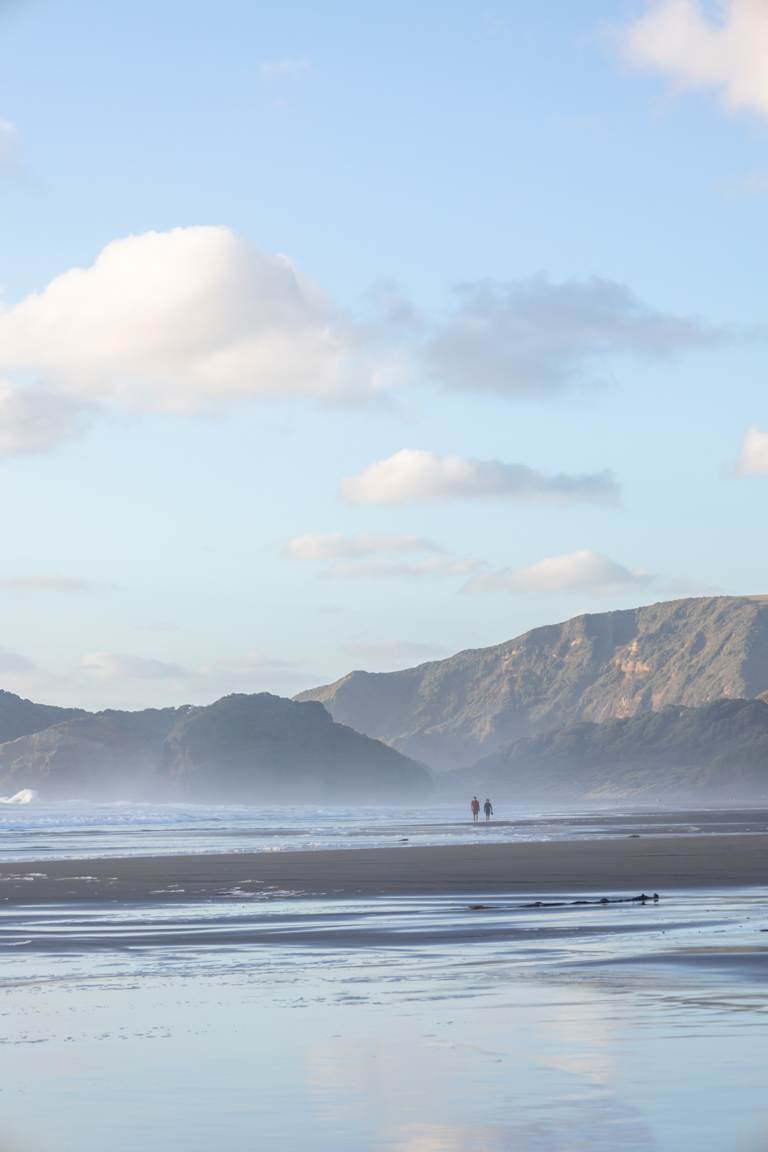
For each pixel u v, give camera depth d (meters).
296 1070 20.98
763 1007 26.03
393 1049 22.59
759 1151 15.76
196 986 31.34
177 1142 16.64
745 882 66.12
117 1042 23.72
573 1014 25.78
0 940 42.81
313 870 80.81
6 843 139.62
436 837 151.12
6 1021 26.25
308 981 31.89
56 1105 18.72
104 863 91.38
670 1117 17.41
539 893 60.78
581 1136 16.55
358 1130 17.11
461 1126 17.19
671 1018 24.91
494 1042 22.98
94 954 38.66
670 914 48.44
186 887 67.62
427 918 48.84
